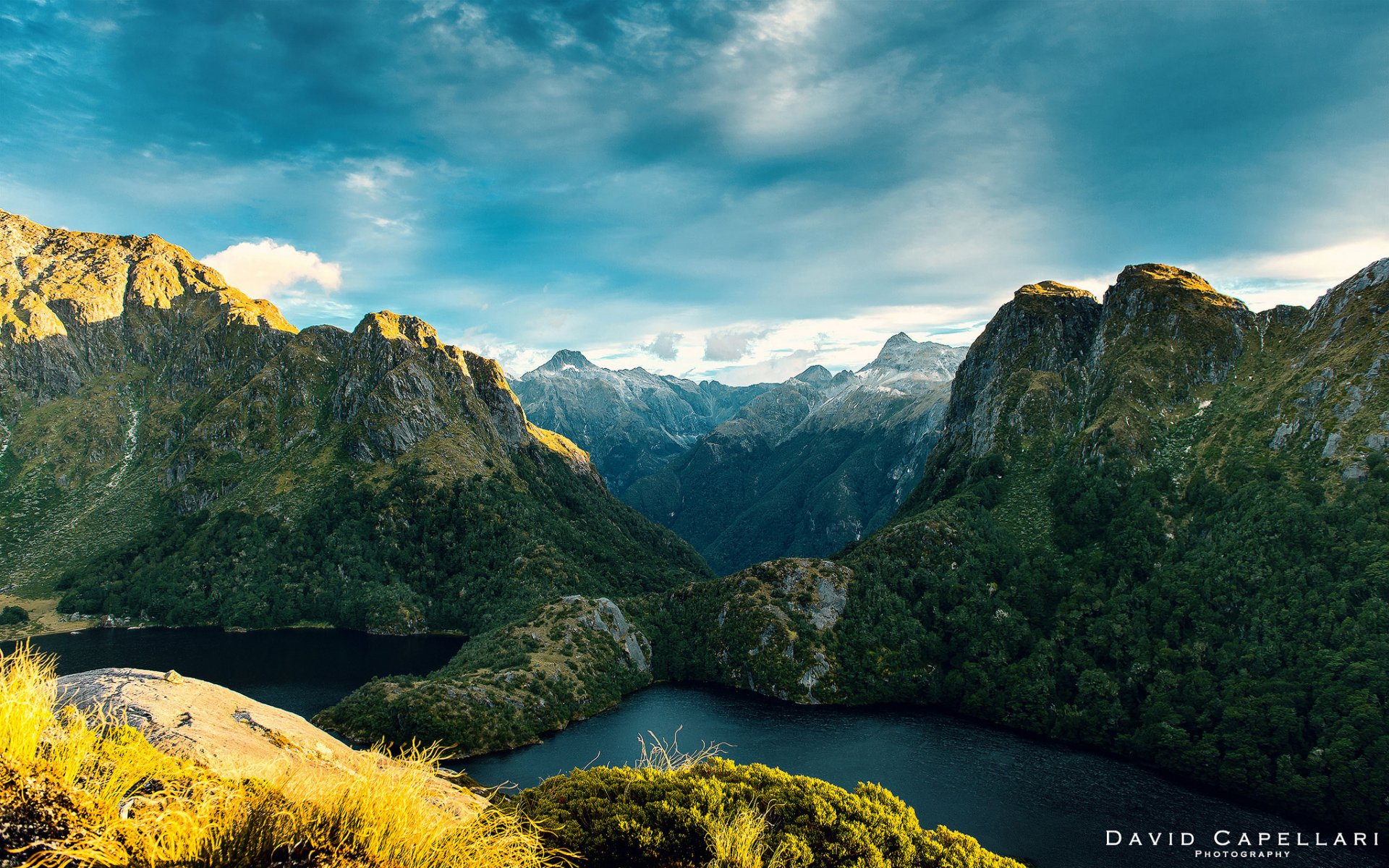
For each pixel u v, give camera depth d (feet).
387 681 529.45
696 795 104.88
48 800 33.99
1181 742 444.55
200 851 36.22
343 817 41.83
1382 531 488.85
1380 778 360.28
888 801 146.51
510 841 52.24
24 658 40.27
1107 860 329.72
